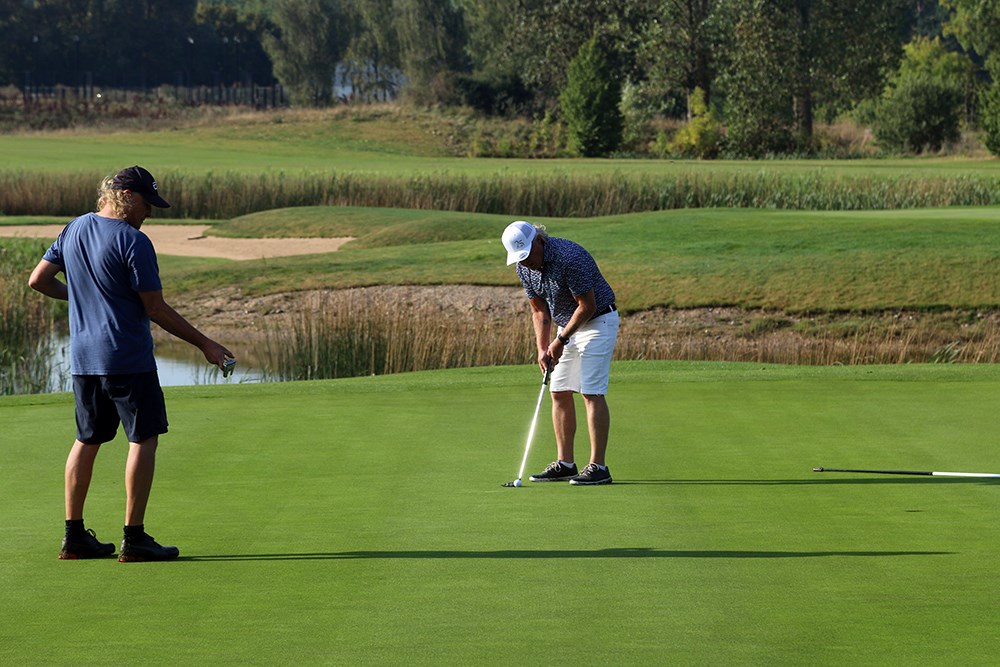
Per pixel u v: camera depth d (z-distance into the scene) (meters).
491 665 9.01
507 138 162.12
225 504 15.06
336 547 12.82
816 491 15.62
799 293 50.28
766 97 149.00
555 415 17.03
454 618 10.23
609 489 15.88
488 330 46.09
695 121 151.38
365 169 108.75
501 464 17.67
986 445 18.84
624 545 12.82
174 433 20.33
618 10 165.38
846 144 162.25
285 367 41.81
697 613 10.33
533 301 17.59
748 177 87.94
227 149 154.62
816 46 151.88
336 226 77.44
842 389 24.73
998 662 9.00
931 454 18.17
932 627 9.88
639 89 159.38
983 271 50.34
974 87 197.12
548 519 14.12
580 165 119.69
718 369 30.83
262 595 11.03
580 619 10.17
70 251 12.82
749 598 10.79
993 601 10.66
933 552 12.45
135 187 12.95
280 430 20.61
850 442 19.17
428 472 17.08
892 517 14.15
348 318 41.53
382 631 9.88
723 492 15.62
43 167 108.50
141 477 12.43
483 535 13.32
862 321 47.88
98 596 11.13
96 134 171.62
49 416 22.31
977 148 143.62
